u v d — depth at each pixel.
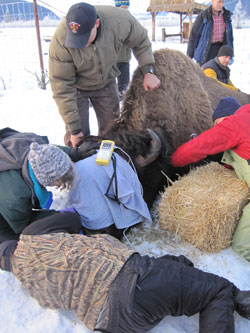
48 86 8.34
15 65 10.41
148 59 3.36
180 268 1.90
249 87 7.79
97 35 3.17
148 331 2.04
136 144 2.77
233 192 2.65
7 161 2.20
